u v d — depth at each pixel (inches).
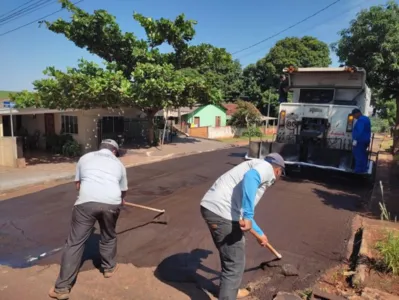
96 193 137.3
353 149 322.0
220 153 631.2
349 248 180.7
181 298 130.7
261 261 163.5
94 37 613.3
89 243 183.6
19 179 364.8
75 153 591.2
